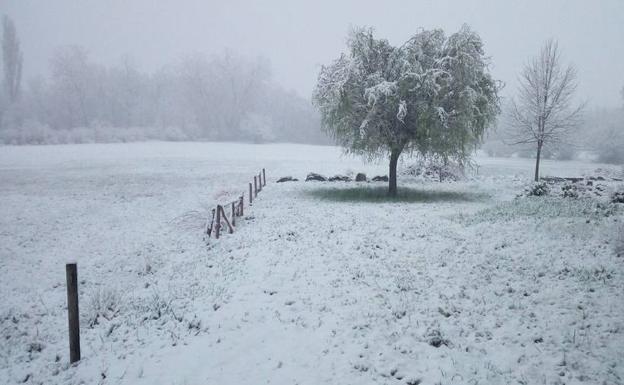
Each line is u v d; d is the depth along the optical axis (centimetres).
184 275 1290
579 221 1525
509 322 878
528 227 1517
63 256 1608
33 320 1074
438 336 827
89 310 1052
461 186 2967
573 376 690
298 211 2031
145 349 859
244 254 1401
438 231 1569
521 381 688
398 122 2342
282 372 745
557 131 3241
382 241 1455
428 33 2358
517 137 3375
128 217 2230
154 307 1047
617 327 817
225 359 798
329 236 1542
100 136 8238
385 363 756
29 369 837
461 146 2362
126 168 4350
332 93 2378
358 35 2381
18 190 3053
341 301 1008
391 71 2338
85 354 866
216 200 2433
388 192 2511
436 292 1038
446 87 2262
